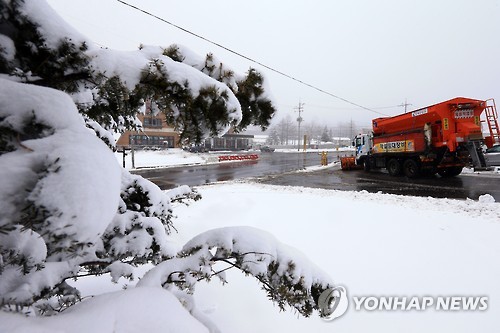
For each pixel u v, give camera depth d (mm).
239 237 1841
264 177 16266
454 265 4246
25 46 1404
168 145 42062
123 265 2100
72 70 1489
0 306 1294
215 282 3863
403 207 7559
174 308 1416
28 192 894
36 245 1246
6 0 1270
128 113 1958
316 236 5504
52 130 1087
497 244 4938
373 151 16500
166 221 2576
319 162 28578
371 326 3010
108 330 1146
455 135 11453
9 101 1064
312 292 1807
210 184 13523
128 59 1543
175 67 1653
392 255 4629
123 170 2393
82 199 889
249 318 3137
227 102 1781
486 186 10578
